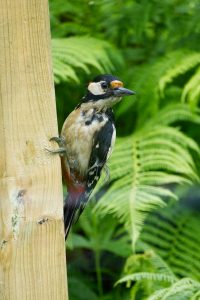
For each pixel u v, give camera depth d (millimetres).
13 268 6105
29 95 6086
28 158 6141
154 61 10555
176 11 10695
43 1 6070
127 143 9633
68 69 9016
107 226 10258
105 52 9844
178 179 8930
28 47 6020
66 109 10492
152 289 8531
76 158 8023
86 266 11172
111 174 9180
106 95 8133
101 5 10836
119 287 10273
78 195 8016
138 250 9820
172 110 9844
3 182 6055
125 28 10789
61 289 6391
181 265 9625
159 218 10695
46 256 6273
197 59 9945
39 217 6230
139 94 10062
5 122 5996
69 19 11180
